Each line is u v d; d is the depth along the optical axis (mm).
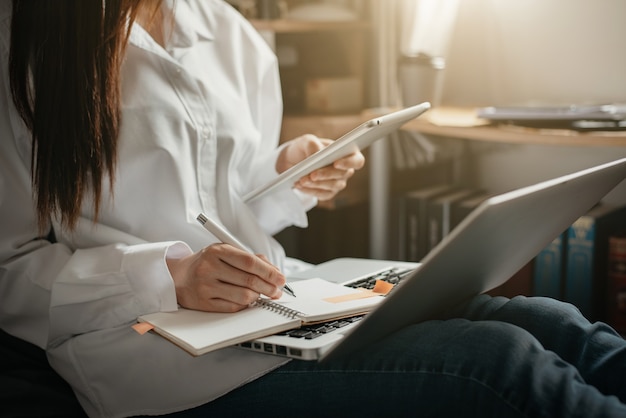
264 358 915
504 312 961
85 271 990
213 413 952
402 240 2074
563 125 1550
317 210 2268
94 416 990
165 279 960
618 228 1835
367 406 870
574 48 2061
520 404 759
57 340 1023
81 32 992
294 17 2102
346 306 923
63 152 1007
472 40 2273
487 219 724
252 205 1366
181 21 1201
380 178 1988
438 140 2230
